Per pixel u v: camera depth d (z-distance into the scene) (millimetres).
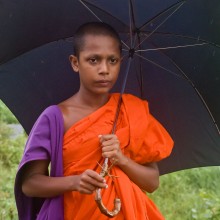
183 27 4766
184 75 5086
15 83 5102
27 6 4699
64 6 4797
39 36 4941
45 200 4402
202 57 4902
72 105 4477
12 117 11172
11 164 9148
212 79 4957
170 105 5281
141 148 4512
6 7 4629
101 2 4766
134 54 5059
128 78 5184
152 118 4664
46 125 4336
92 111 4457
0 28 4699
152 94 5266
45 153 4305
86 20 4922
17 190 4477
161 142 4598
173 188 8711
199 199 8305
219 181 9117
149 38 4941
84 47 4336
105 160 4172
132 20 4746
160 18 4758
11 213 7363
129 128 4422
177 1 4586
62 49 5090
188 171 9227
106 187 4020
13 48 4906
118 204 4121
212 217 7648
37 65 5105
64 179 4199
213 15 4543
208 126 5234
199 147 5383
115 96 4594
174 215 7996
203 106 5164
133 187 4355
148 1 4637
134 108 4523
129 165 4328
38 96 5211
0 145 9492
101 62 4320
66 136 4305
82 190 4035
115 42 4375
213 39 4715
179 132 5363
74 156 4277
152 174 4516
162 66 5109
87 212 4215
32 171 4340
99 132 4316
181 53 4965
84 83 4402
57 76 5188
